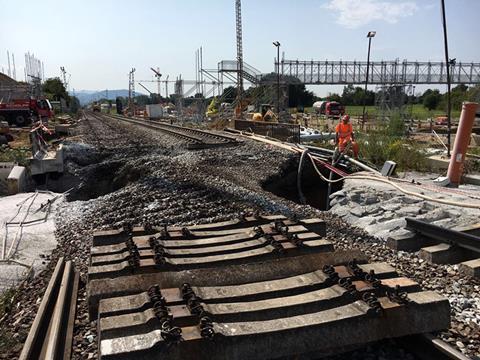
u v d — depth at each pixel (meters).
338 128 15.21
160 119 65.56
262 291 4.47
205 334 3.61
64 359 4.11
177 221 8.98
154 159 16.36
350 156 17.00
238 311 4.03
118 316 3.90
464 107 11.98
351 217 10.03
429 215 8.87
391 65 60.78
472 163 15.77
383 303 4.17
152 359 3.48
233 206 9.81
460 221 8.45
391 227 8.68
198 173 13.59
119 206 10.51
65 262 6.79
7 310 5.57
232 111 49.69
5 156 16.02
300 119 46.94
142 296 4.23
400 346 4.36
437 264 6.80
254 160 16.73
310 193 16.05
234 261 5.55
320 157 16.17
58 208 11.41
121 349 3.44
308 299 4.27
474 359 4.12
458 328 4.68
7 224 9.67
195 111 62.28
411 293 4.41
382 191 10.87
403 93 42.72
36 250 8.02
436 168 16.34
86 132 32.62
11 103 38.31
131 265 5.17
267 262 5.07
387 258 7.07
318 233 7.22
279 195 15.03
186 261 5.46
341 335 3.96
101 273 5.09
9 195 13.48
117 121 50.97
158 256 5.41
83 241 8.15
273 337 3.77
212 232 6.67
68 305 5.18
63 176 16.97
